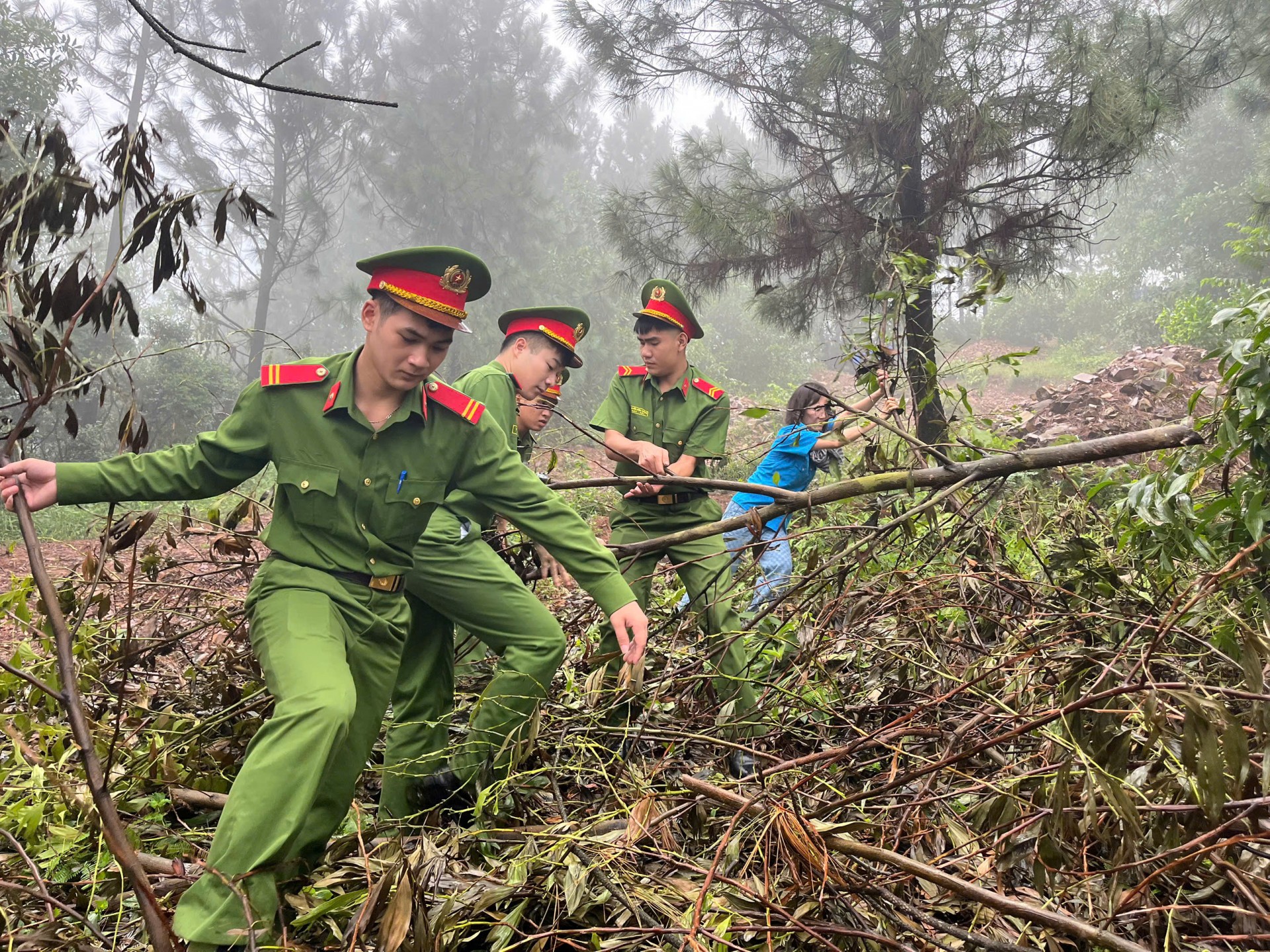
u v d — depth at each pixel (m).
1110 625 2.73
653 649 3.28
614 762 2.68
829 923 1.82
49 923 1.92
